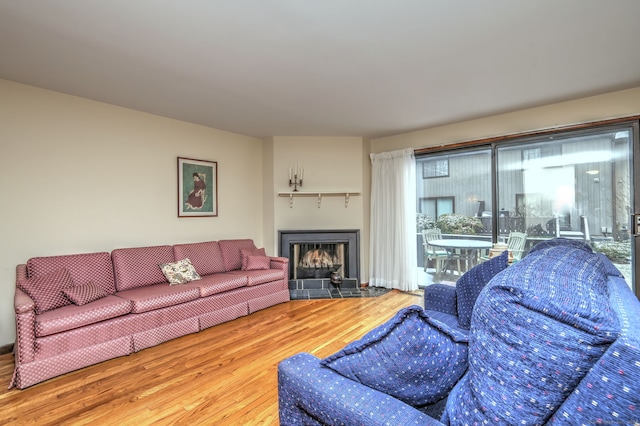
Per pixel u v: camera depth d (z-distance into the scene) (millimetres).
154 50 2273
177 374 2303
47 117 2988
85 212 3230
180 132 4055
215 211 4441
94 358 2443
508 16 1891
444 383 998
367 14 1866
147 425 1749
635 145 3119
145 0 1720
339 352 1079
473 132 4098
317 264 4973
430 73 2686
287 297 4215
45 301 2414
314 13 1854
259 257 4258
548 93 3172
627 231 3217
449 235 4480
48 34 2055
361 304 4074
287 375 1142
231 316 3459
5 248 2758
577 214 3488
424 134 4555
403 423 862
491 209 4059
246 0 1728
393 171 4793
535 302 672
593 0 1741
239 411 1877
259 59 2418
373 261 5008
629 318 720
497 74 2717
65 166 3102
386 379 996
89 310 2449
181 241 4066
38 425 1748
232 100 3316
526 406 678
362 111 3707
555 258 1016
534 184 3752
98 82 2832
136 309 2701
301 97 3240
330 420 999
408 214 4637
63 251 3082
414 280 4637
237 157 4738
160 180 3852
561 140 3574
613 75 2760
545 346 655
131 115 3590
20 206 2838
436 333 974
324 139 4938
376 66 2549
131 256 3291
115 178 3457
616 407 589
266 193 4969
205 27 1988
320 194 4898
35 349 2186
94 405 1932
